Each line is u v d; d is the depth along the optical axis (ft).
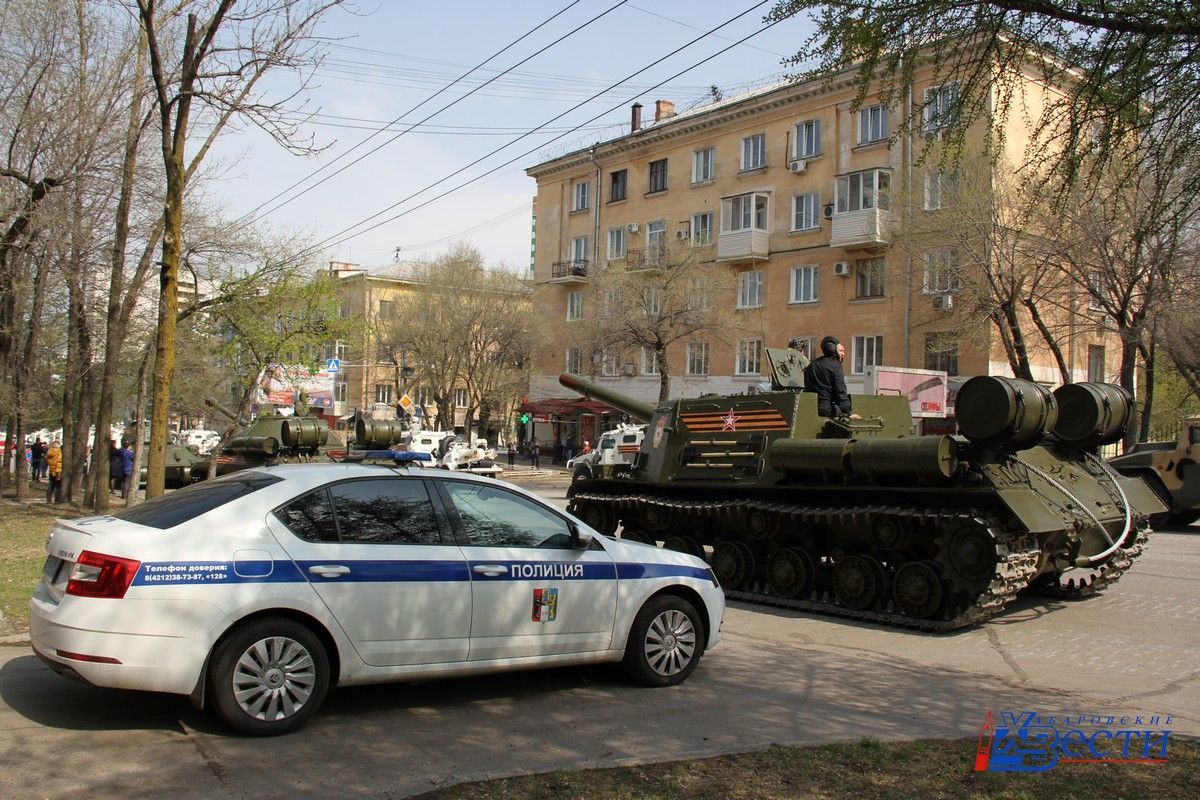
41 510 65.51
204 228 64.75
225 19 43.37
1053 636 29.86
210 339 83.35
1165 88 21.93
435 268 159.63
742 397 38.14
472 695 21.47
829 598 34.88
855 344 113.19
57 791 15.20
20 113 53.83
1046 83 24.38
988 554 29.30
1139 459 63.16
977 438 30.01
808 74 24.98
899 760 16.94
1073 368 104.88
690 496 39.09
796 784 15.67
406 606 19.19
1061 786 15.67
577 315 153.28
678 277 117.39
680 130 134.10
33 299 65.41
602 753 17.53
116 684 16.94
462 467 117.39
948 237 84.17
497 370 160.97
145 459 79.77
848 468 32.45
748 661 25.67
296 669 18.25
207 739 17.83
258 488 19.06
